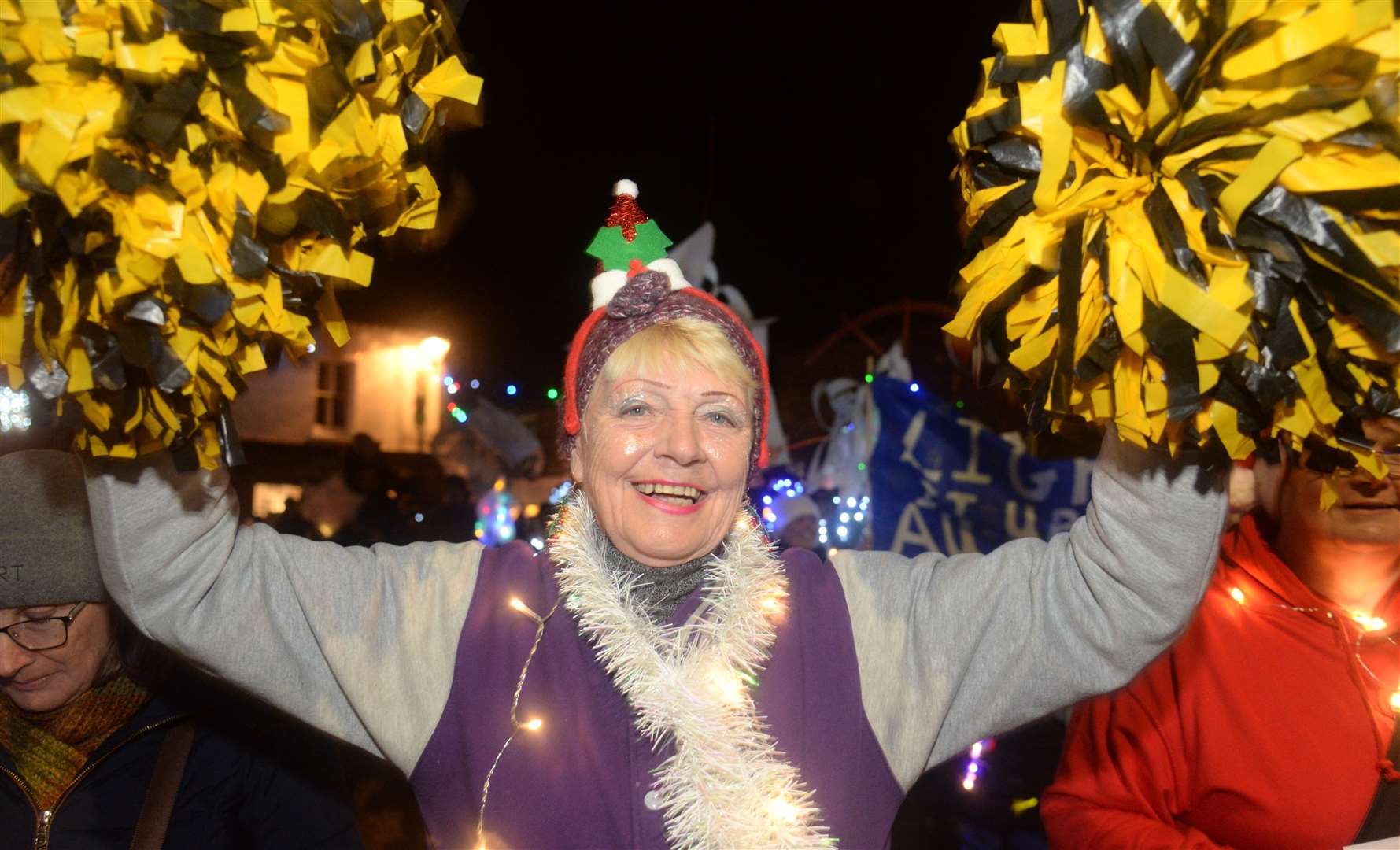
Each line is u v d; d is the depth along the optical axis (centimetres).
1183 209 122
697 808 157
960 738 169
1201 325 120
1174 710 215
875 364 801
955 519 462
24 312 132
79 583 190
